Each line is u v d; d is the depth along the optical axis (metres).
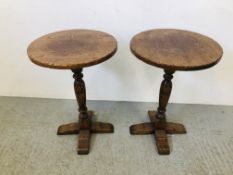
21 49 1.71
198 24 1.54
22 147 1.48
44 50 1.17
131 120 1.72
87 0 1.49
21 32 1.64
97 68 1.74
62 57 1.10
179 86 1.81
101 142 1.53
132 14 1.52
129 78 1.78
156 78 1.77
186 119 1.75
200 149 1.48
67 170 1.33
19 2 1.52
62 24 1.59
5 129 1.62
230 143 1.54
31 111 1.80
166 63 1.06
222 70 1.71
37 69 1.80
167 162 1.39
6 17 1.58
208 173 1.32
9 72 1.82
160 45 1.24
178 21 1.54
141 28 1.57
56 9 1.53
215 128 1.67
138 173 1.32
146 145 1.51
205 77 1.75
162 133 1.53
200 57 1.12
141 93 1.86
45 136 1.57
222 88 1.80
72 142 1.53
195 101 1.89
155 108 1.83
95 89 1.86
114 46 1.22
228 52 1.63
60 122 1.70
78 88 1.39
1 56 1.75
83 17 1.55
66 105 1.87
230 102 1.88
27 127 1.64
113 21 1.56
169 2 1.47
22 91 1.92
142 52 1.16
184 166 1.37
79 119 1.53
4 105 1.86
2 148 1.47
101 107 1.85
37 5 1.52
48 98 1.94
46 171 1.33
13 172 1.32
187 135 1.60
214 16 1.51
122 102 1.90
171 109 1.84
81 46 1.22
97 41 1.28
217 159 1.41
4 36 1.66
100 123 1.62
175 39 1.32
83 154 1.43
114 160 1.40
